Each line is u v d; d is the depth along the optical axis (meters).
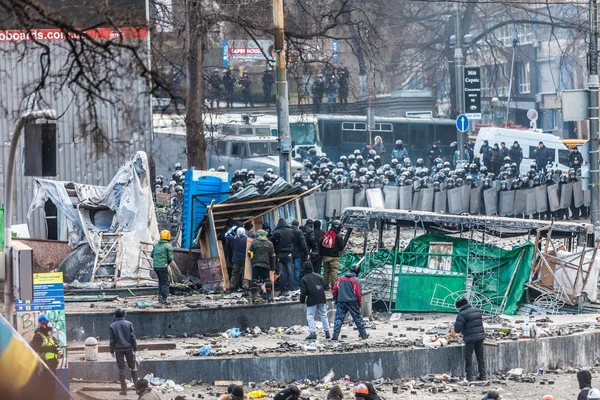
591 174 132.00
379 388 87.19
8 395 41.09
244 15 154.50
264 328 103.69
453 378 91.25
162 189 187.88
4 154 132.12
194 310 100.62
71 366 85.50
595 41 133.25
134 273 116.00
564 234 121.19
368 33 169.25
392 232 181.75
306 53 166.75
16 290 71.94
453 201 198.25
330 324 109.44
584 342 101.12
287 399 67.69
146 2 122.44
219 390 85.25
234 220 117.06
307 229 115.38
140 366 86.44
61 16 52.75
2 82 121.44
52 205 126.69
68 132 129.38
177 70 118.81
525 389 88.81
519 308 118.94
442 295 119.69
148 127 125.25
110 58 54.44
